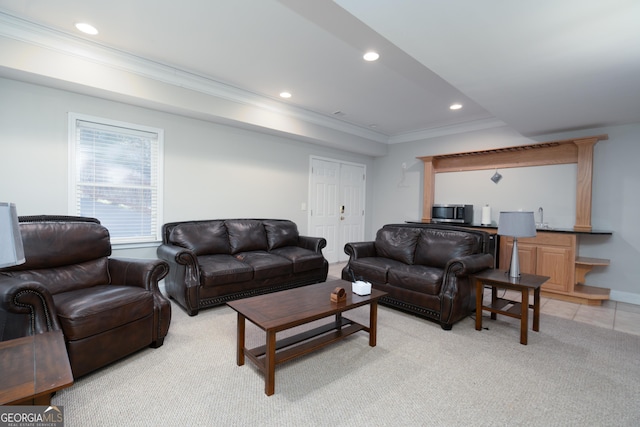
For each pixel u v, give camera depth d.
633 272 3.77
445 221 5.07
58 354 1.23
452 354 2.31
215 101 3.69
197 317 2.95
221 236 3.79
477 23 1.81
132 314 2.11
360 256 3.73
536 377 2.01
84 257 2.51
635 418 1.63
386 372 2.05
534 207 4.48
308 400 1.75
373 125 5.37
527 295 2.48
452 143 5.34
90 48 2.78
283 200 4.94
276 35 2.57
